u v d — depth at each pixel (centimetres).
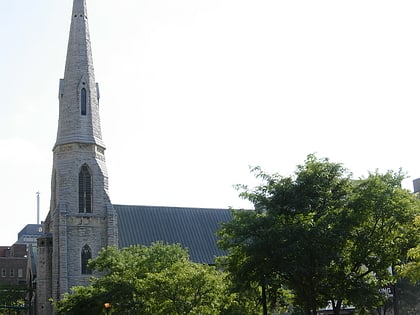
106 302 6394
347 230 4841
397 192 5038
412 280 4353
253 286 5403
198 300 5700
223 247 5178
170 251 7119
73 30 9488
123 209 9969
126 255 7081
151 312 5912
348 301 5156
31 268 9819
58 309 7094
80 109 9194
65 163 8981
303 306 5559
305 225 4766
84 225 8794
